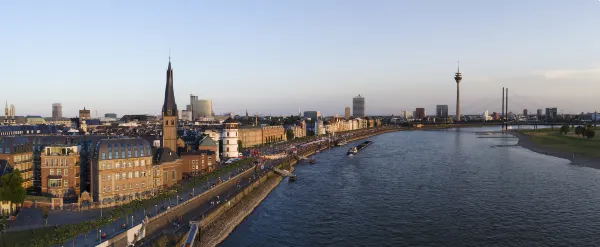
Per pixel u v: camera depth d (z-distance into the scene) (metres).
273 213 158.12
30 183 172.75
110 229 114.62
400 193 182.88
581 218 141.38
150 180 166.38
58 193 152.00
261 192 189.00
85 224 114.44
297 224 143.12
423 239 124.44
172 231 121.38
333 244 122.88
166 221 129.62
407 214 150.00
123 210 131.12
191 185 176.38
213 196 162.88
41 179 157.12
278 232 135.12
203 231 128.12
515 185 195.62
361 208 160.25
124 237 110.75
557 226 133.38
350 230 134.75
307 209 162.25
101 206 138.25
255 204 170.00
